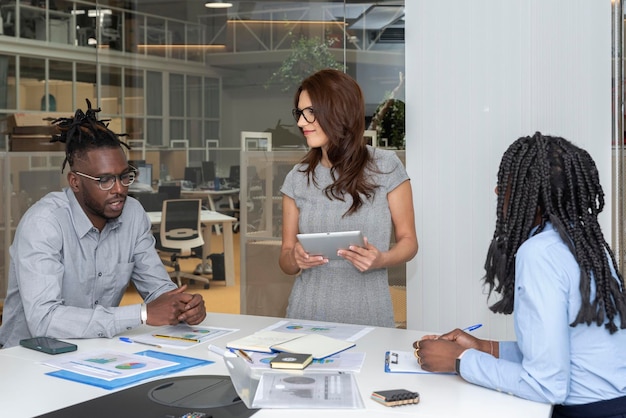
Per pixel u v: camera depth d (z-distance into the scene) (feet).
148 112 16.15
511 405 5.10
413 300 11.75
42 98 16.81
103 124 7.93
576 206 5.35
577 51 10.51
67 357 6.40
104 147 7.63
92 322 7.11
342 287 8.66
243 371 5.20
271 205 14.96
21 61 16.84
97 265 8.06
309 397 5.19
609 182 10.41
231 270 15.26
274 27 15.01
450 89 11.32
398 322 13.29
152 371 5.92
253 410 4.93
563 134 10.64
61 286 7.59
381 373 5.88
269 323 7.95
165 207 15.85
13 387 5.52
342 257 7.87
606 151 10.43
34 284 7.30
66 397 5.26
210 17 15.55
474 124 11.18
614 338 5.21
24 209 16.33
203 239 15.42
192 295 7.61
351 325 7.80
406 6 11.52
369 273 8.68
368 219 8.60
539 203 5.42
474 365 5.50
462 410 4.99
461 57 11.20
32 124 16.83
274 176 14.98
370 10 14.24
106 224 8.15
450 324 11.51
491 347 6.30
